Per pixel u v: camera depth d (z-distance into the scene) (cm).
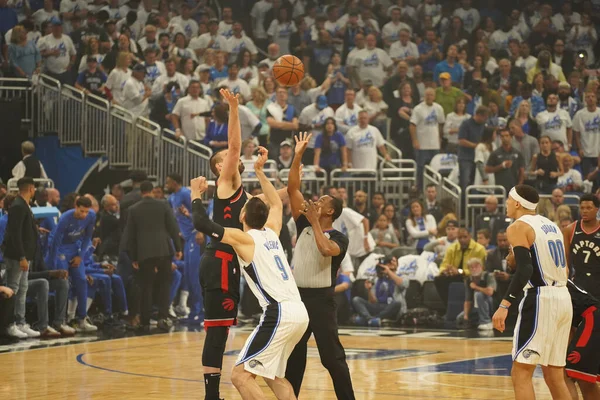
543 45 2508
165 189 1973
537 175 1958
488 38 2550
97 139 2047
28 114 2105
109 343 1384
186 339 1442
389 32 2461
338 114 2052
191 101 2030
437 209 1902
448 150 2086
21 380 1028
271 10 2530
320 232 776
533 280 762
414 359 1213
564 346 761
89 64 2094
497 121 2086
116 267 1678
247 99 2111
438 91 2144
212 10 2517
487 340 1446
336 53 2311
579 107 2252
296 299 734
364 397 916
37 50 2130
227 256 824
